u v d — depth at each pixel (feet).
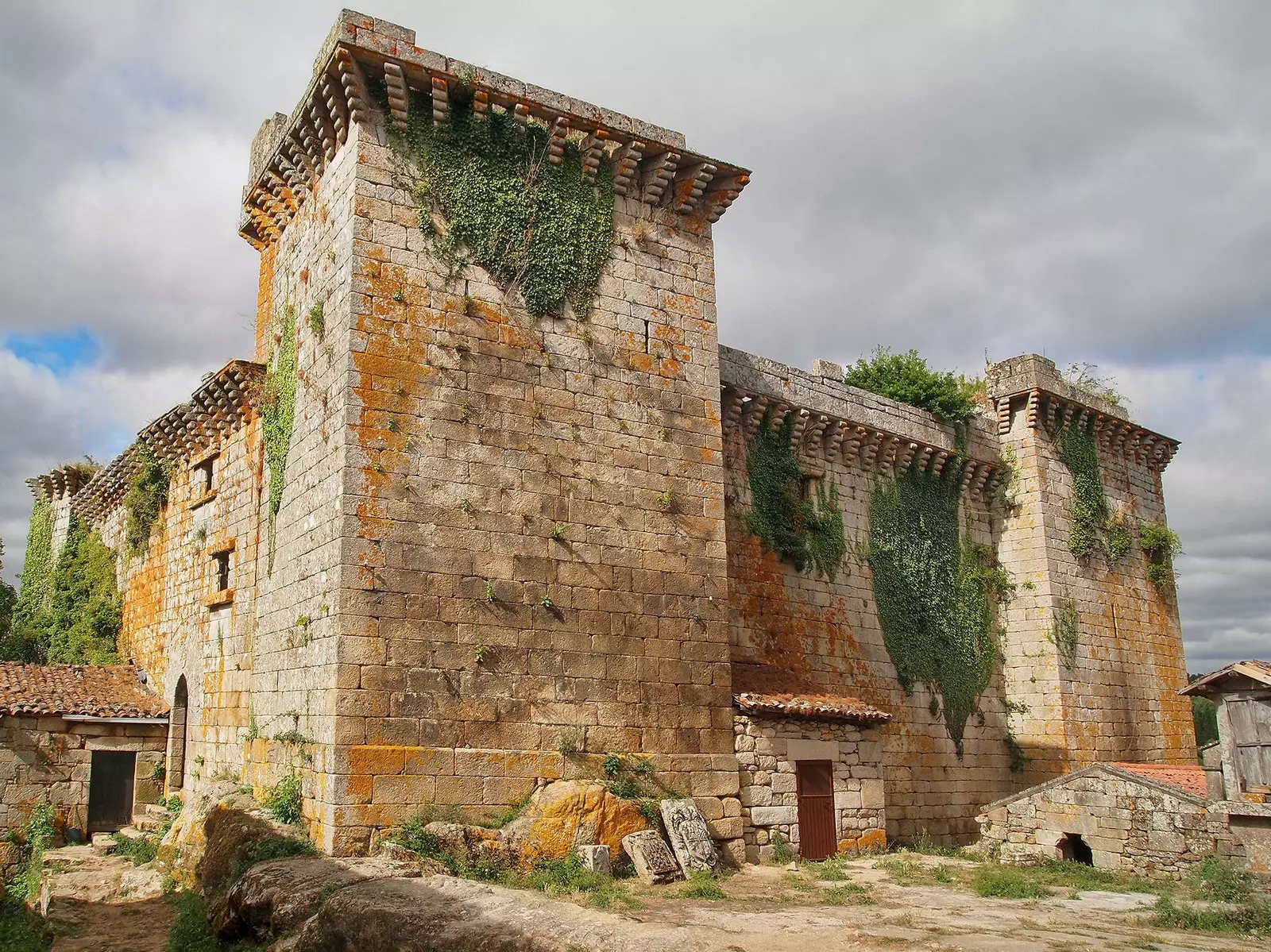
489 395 69.00
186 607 97.19
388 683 61.05
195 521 97.96
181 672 95.45
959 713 106.52
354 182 67.46
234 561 86.99
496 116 73.26
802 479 100.01
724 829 71.51
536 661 66.64
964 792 104.32
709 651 74.43
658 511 74.49
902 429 108.27
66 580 130.31
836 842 78.79
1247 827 70.95
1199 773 84.17
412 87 70.54
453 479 66.28
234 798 68.85
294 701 65.57
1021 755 109.81
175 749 95.50
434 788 60.95
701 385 79.00
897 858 80.07
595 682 68.74
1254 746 72.54
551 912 45.55
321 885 50.19
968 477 114.73
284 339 78.23
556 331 72.95
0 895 73.31
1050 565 113.09
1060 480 118.21
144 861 77.87
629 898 55.01
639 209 79.56
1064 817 82.12
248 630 80.94
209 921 54.03
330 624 61.52
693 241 81.61
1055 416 119.24
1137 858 76.64
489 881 56.54
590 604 69.82
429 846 58.03
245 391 85.61
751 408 95.20
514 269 71.97
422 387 66.54
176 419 99.50
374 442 64.08
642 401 75.72
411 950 42.68
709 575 75.87
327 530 64.08
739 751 75.15
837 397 102.99
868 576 102.47
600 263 76.13
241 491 86.94
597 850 61.72
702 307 80.74
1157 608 127.24
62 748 91.50
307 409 70.54
